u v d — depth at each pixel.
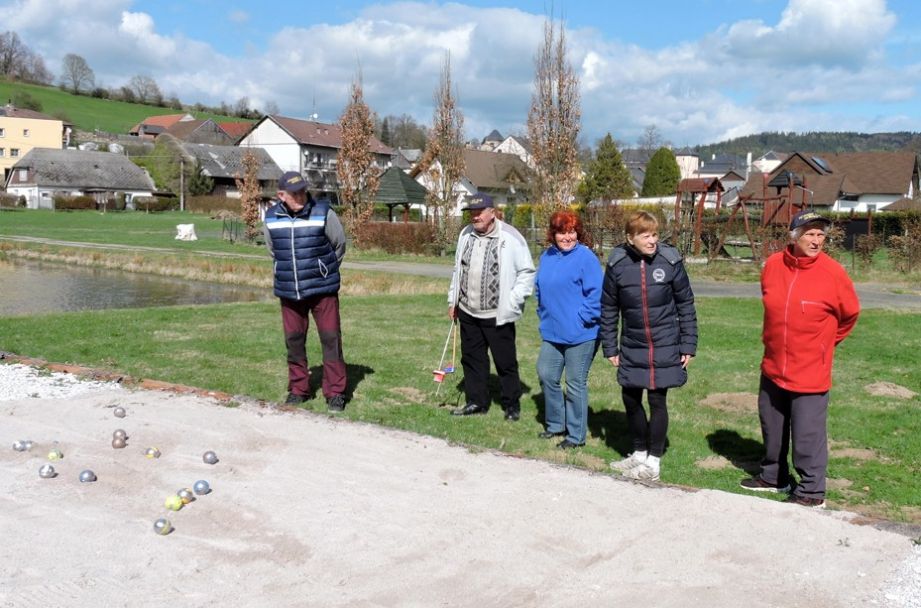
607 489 5.32
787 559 4.25
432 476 5.56
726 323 14.85
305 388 7.71
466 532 4.59
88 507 4.95
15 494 5.14
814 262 5.38
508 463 5.88
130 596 3.86
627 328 6.00
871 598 3.84
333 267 7.36
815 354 5.38
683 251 30.55
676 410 8.06
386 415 7.41
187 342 10.95
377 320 14.06
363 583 4.01
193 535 4.57
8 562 4.18
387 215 62.22
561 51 32.22
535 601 3.83
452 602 3.83
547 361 6.74
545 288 6.60
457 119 39.00
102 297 22.12
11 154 102.44
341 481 5.42
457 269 7.48
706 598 3.82
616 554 4.33
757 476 6.00
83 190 85.00
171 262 29.45
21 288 23.66
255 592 3.92
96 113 139.00
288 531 4.61
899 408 8.21
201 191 85.25
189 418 6.82
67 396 7.55
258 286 25.59
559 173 33.03
